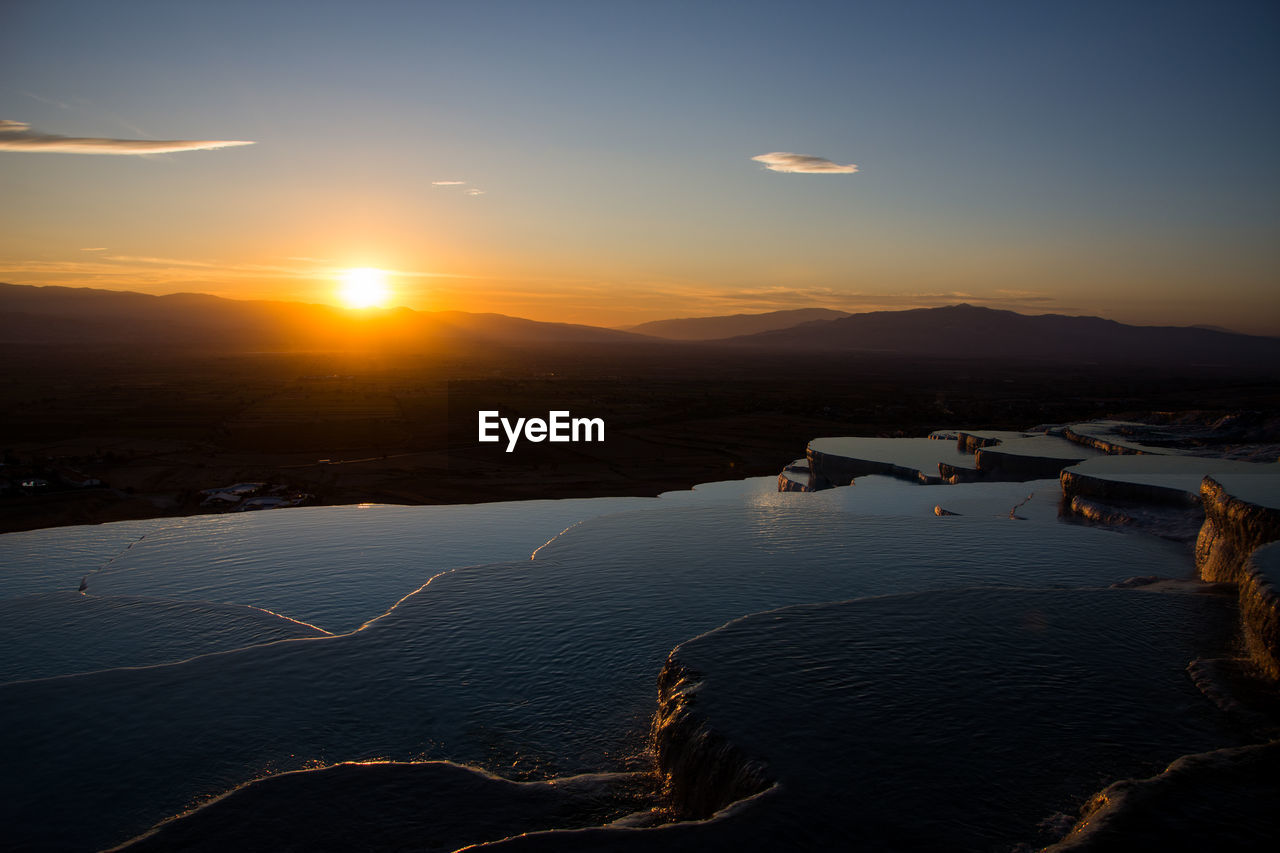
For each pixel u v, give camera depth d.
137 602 8.55
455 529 13.80
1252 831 3.01
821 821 3.27
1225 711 4.25
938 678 4.71
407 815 3.93
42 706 5.38
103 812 4.15
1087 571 8.41
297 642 6.65
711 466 52.25
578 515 15.23
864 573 8.45
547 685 5.84
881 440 24.11
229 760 4.72
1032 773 3.66
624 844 3.13
